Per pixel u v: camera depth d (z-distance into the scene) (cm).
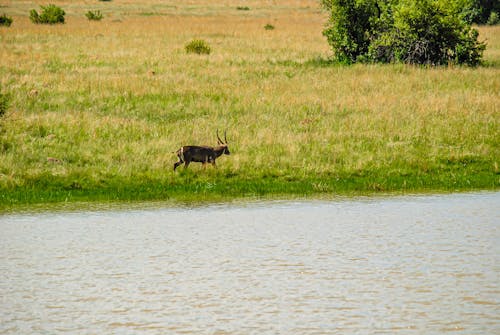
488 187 3859
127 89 5866
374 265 2531
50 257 2656
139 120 5062
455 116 5078
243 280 2389
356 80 6400
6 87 5831
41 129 4653
